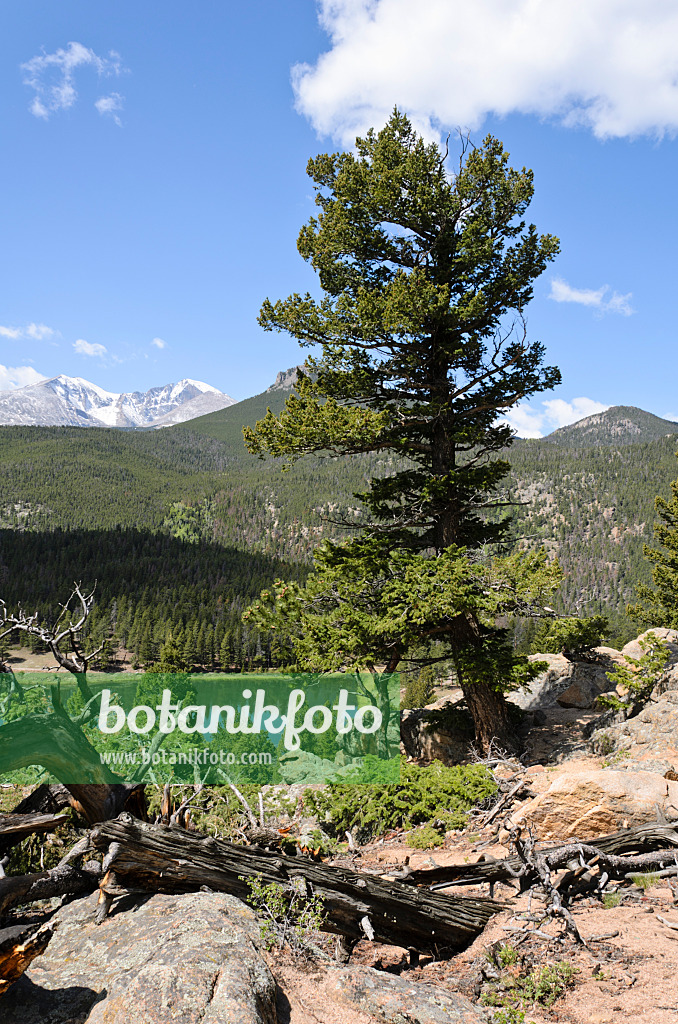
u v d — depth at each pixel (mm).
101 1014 5461
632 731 15562
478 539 21000
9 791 10766
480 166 19625
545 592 17047
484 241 19812
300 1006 6238
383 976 6793
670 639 23234
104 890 7484
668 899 8133
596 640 25250
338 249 21031
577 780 10281
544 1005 6344
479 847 11438
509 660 17594
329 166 21375
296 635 19156
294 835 11938
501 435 20219
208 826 11828
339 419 18812
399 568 18672
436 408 19234
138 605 181750
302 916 7359
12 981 5578
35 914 7699
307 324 20203
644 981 6336
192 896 7547
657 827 9188
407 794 14008
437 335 20312
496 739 17922
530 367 20188
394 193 19859
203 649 134125
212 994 5570
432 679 46719
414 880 9148
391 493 20828
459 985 7148
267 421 19609
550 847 9195
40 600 183250
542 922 7875
